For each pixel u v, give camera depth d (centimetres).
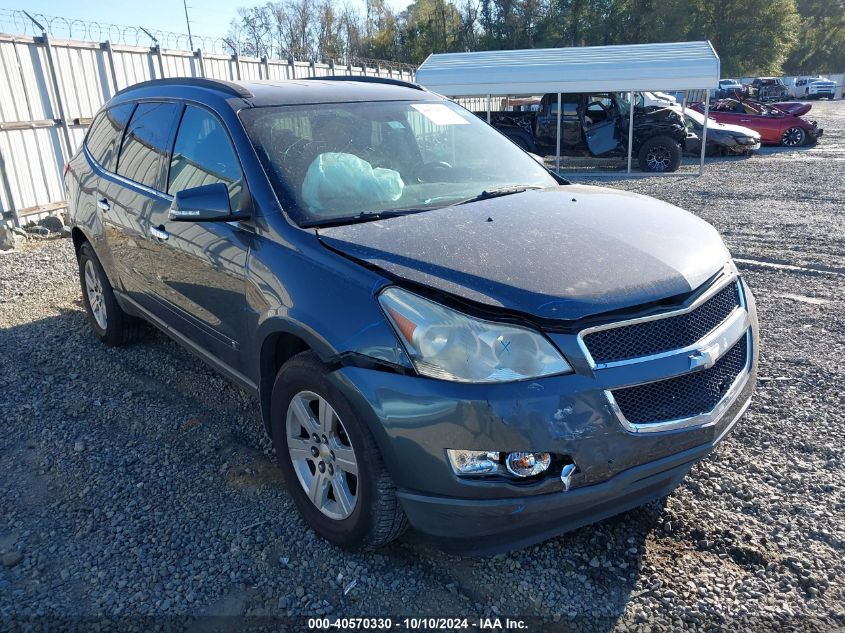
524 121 1764
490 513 237
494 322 236
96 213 471
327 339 260
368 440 253
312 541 295
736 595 261
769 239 852
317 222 304
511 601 261
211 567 280
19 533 305
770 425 385
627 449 241
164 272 392
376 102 398
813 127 2152
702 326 265
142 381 461
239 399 434
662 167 1658
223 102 365
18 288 679
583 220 304
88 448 376
